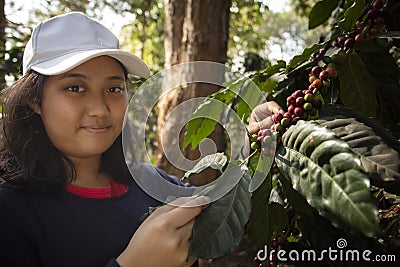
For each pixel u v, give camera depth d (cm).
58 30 93
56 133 87
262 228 78
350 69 91
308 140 59
